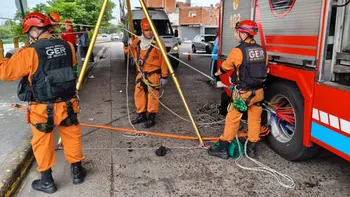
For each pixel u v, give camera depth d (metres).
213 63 8.36
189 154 4.08
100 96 7.43
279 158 3.96
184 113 5.97
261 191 3.20
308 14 3.17
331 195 3.11
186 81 9.56
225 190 3.22
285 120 3.97
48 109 2.89
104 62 14.59
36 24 2.83
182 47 28.98
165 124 5.32
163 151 4.04
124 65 13.42
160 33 12.97
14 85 7.75
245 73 3.56
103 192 3.18
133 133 4.84
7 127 4.70
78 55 14.58
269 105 4.10
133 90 8.11
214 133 4.88
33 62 2.76
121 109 6.24
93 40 3.95
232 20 5.05
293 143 3.70
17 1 6.29
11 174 3.28
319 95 3.07
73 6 18.20
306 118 3.30
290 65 3.52
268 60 3.96
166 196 3.11
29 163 3.80
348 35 3.00
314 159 3.92
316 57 3.08
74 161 3.28
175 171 3.62
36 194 3.17
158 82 5.05
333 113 2.89
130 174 3.55
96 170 3.64
